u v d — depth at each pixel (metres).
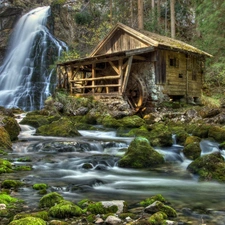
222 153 8.19
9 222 3.41
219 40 19.62
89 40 29.78
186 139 9.16
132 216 3.70
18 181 5.28
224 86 22.34
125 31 17.45
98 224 3.49
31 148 8.63
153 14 27.72
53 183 5.41
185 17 33.31
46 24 31.03
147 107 16.36
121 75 15.68
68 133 10.93
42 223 3.19
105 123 13.59
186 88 18.16
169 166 7.22
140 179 6.03
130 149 7.45
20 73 27.97
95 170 6.70
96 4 32.78
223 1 19.11
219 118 12.45
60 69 19.70
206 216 3.91
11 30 32.91
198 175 6.13
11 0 34.00
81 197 4.66
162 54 16.36
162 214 3.72
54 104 16.70
